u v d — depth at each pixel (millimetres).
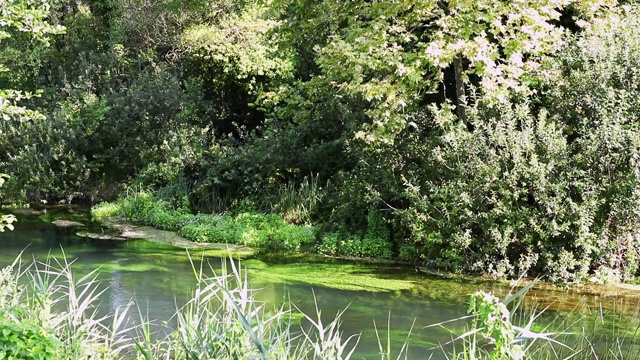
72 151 18641
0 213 16453
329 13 12219
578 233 9453
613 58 10102
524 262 9867
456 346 6910
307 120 14500
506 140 10227
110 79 20156
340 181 13836
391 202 12141
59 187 18422
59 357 4090
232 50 18672
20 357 3650
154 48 20359
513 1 10344
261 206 14867
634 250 9711
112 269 10406
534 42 10227
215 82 19891
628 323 7645
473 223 10461
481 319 3848
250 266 10867
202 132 17391
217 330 4219
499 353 3779
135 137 18406
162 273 10172
